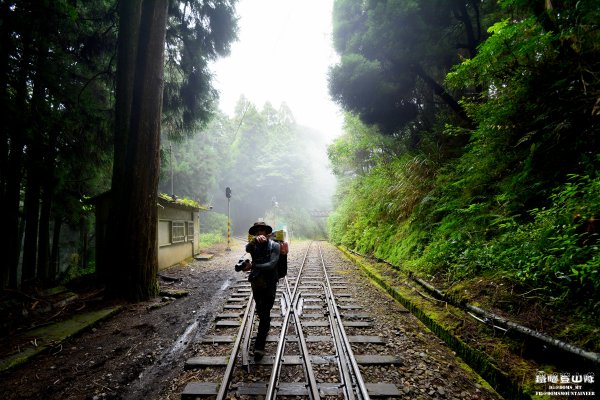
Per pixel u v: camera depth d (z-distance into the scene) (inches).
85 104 310.2
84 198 414.6
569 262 131.8
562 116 182.7
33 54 253.9
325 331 175.9
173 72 417.1
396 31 354.6
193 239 563.8
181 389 118.5
